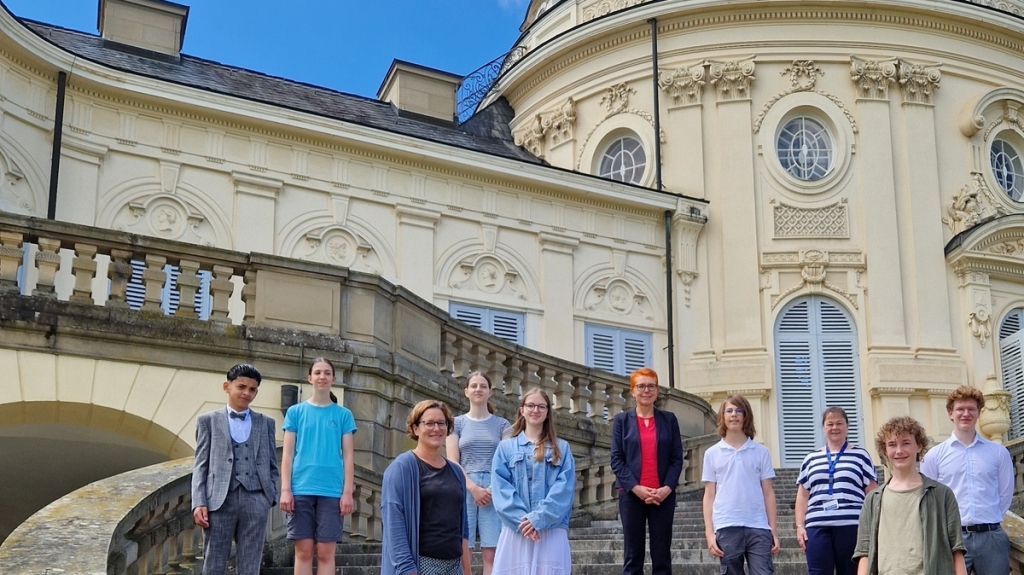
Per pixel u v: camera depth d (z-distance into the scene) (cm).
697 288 2762
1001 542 880
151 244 1385
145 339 1350
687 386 2708
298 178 2348
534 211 2628
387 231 2438
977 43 2955
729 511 931
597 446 1847
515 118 3191
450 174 2531
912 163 2842
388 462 1471
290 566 1172
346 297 1480
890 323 2756
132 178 2177
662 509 951
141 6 2472
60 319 1313
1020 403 2739
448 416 815
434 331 1616
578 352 2609
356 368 1451
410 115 2814
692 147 2847
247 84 2550
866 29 2889
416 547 778
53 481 1670
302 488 954
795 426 2719
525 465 849
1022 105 2980
